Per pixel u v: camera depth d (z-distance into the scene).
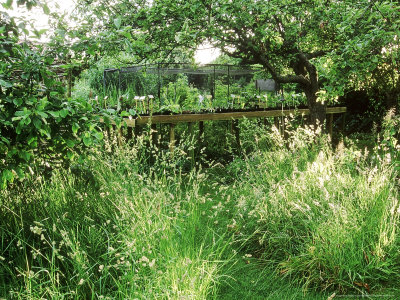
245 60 6.79
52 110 2.83
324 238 3.28
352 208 3.64
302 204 3.73
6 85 2.63
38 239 3.22
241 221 3.98
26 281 2.53
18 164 2.96
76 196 3.79
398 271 3.18
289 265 3.23
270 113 7.33
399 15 4.20
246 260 3.49
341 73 4.45
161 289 2.55
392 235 3.27
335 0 5.62
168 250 2.97
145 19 5.35
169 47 5.78
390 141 4.54
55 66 3.07
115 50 4.67
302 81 6.88
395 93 8.90
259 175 5.12
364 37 4.04
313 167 4.20
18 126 2.58
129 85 8.95
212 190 5.45
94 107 3.26
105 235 3.37
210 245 3.59
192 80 10.60
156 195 3.62
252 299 2.90
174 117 6.19
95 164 4.41
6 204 3.53
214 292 2.82
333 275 3.05
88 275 2.75
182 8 4.84
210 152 7.34
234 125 7.11
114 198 3.80
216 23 5.26
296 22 5.88
